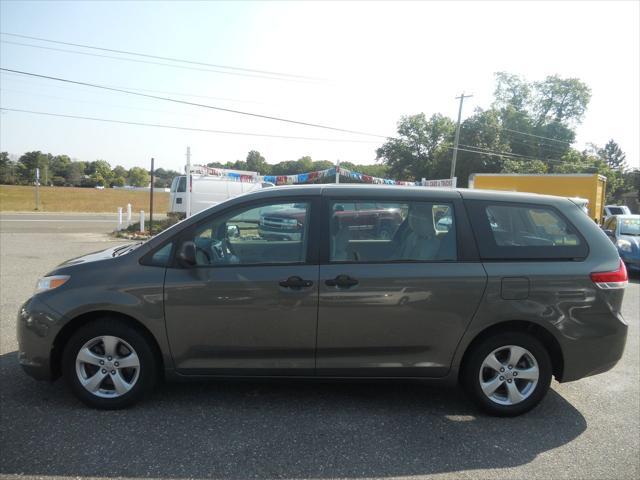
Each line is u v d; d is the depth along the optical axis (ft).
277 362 11.75
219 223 12.07
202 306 11.47
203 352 11.66
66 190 224.53
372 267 11.67
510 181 61.21
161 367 12.26
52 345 11.54
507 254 11.97
